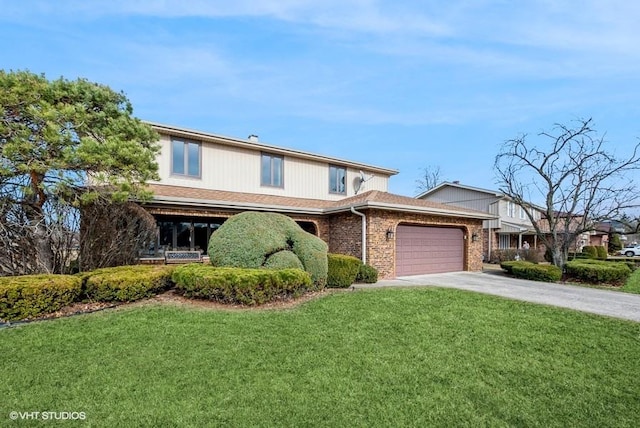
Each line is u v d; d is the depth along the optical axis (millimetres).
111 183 8320
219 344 5578
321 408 3920
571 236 16594
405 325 6875
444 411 3975
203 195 12828
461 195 28469
